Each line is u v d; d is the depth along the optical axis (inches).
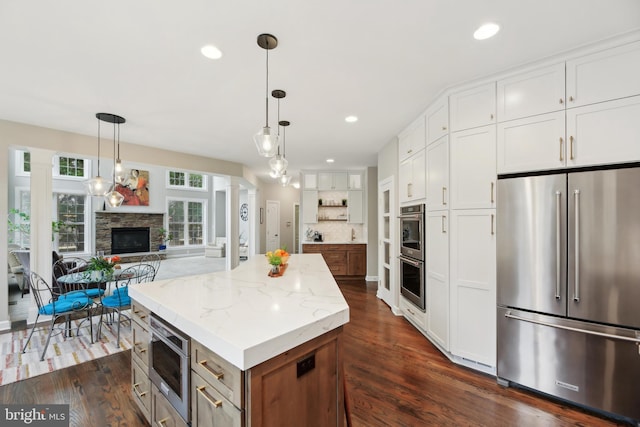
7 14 62.5
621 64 74.0
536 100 85.3
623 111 73.8
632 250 71.4
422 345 117.3
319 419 53.0
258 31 69.3
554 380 80.7
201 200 422.3
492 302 92.4
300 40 73.0
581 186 77.1
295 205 386.6
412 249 133.7
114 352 112.4
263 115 126.5
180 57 80.7
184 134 154.9
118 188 344.2
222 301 63.8
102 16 63.7
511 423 72.6
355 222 259.8
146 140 166.9
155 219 376.8
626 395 72.1
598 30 70.3
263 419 42.8
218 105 115.3
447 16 64.4
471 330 97.3
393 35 71.2
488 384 89.6
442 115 106.6
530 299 84.6
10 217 266.7
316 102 112.7
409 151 138.6
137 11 62.2
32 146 136.9
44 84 96.7
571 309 78.4
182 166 199.3
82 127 142.3
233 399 42.7
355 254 248.2
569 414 76.0
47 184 141.8
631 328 71.7
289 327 48.0
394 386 88.5
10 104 113.3
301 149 189.5
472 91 97.0
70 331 127.1
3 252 130.0
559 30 70.1
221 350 43.3
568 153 80.4
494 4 60.7
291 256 144.9
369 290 211.0
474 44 75.5
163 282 83.7
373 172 241.8
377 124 139.2
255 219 319.6
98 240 329.4
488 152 93.7
